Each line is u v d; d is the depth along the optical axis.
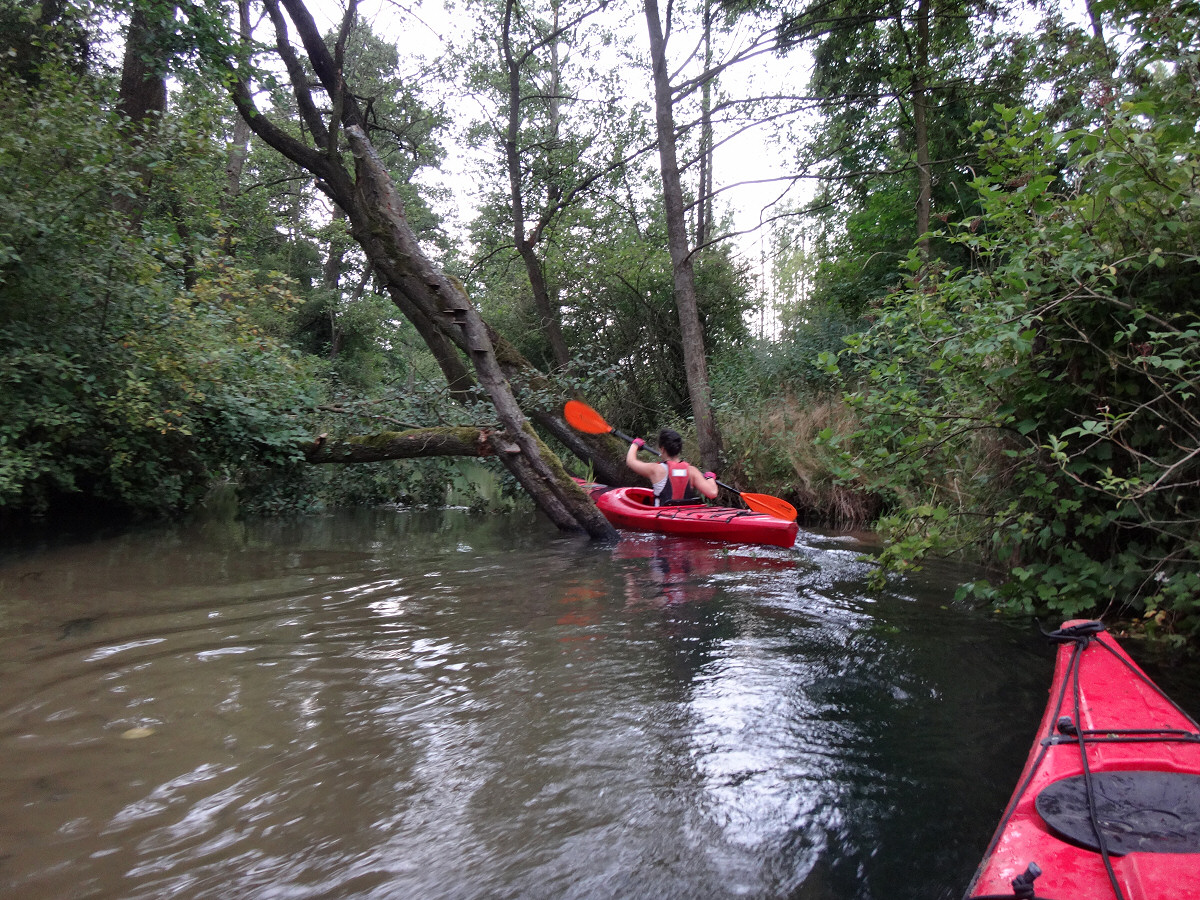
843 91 11.95
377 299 21.61
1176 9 3.67
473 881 1.90
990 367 4.04
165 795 2.26
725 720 2.90
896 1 11.05
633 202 16.77
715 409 10.66
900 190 12.97
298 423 8.55
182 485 8.19
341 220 20.06
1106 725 2.22
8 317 5.90
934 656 3.64
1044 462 4.03
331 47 14.31
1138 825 1.70
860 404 4.43
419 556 6.28
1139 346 3.33
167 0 7.73
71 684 3.13
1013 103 10.34
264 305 8.88
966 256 10.32
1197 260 3.35
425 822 2.16
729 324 16.09
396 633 3.95
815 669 3.46
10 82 6.23
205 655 3.53
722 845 2.09
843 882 1.94
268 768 2.45
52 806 2.18
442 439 8.37
